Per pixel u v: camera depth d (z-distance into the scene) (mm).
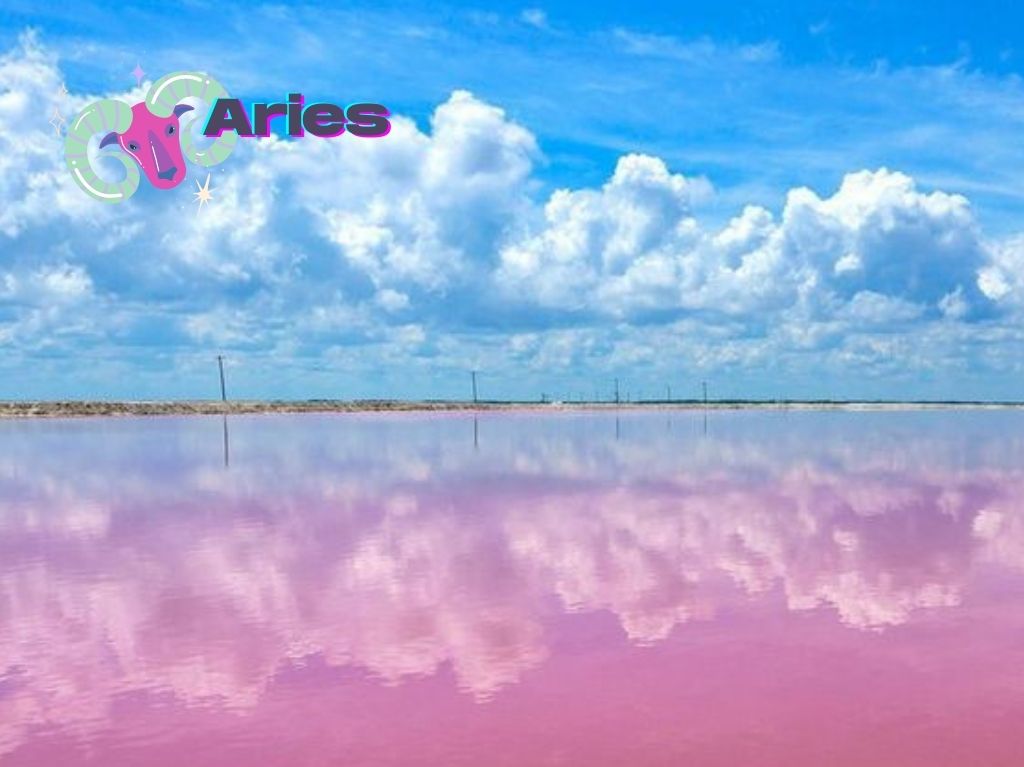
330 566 12445
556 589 10945
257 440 44594
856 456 32938
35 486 23094
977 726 6477
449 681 7613
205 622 9539
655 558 12844
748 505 18641
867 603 10094
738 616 9562
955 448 37906
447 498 20062
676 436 48469
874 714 6734
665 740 6320
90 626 9422
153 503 19547
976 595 10453
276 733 6562
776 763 5934
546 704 7035
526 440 44312
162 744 6406
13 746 6395
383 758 6113
